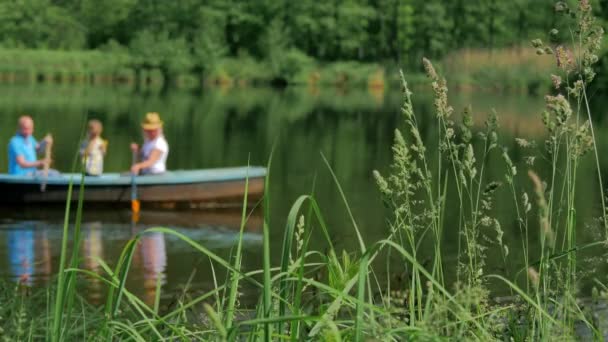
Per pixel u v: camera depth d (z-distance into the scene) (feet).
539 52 12.36
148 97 215.51
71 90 238.27
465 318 9.69
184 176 61.46
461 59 269.03
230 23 357.00
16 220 53.78
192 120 141.59
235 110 170.60
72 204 59.41
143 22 359.05
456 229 46.37
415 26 336.49
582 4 12.08
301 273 10.48
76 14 363.35
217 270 37.42
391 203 12.60
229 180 63.00
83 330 12.11
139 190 60.75
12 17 343.05
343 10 346.74
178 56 329.52
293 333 10.47
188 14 354.33
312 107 186.29
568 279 12.16
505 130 120.98
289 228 10.51
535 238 43.11
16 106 161.99
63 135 108.27
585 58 12.21
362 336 10.16
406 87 12.52
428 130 120.37
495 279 31.60
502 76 248.93
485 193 12.76
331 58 354.33
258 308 10.79
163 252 42.32
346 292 10.93
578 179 67.82
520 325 12.80
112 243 45.93
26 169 61.11
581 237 41.88
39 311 13.97
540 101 196.75
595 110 160.97
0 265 39.52
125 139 107.34
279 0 353.10
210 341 12.16
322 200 61.11
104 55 322.34
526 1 312.09
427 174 12.57
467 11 326.85
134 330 11.37
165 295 32.37
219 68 330.54
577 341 11.23
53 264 39.88
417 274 12.28
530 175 9.70
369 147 102.68
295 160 88.89
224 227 52.19
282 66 330.54
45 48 345.31
